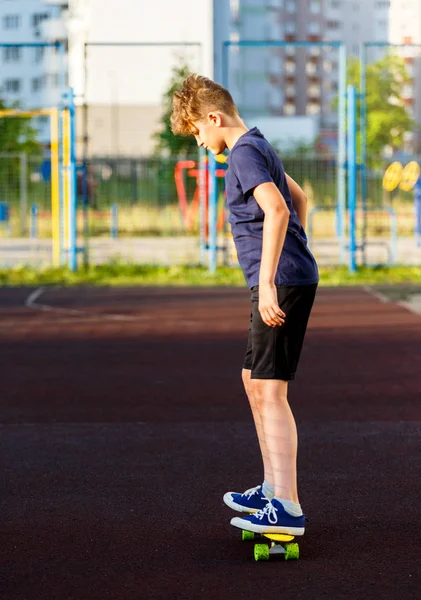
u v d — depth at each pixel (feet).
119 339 50.26
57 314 60.13
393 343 48.19
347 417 32.96
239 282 76.69
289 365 20.47
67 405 35.19
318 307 62.08
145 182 161.07
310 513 22.98
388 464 27.20
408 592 18.15
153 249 109.60
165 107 155.43
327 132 313.53
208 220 90.43
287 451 20.34
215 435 30.58
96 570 19.43
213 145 21.01
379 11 532.32
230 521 21.85
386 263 89.15
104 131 293.23
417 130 313.73
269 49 433.07
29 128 158.20
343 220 86.94
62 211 89.35
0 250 110.42
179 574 19.17
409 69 498.28
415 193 113.80
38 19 360.69
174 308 62.28
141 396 36.55
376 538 21.21
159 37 293.02
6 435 30.91
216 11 90.17
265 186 19.65
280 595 18.06
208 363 43.29
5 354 46.09
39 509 23.48
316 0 522.88
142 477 26.11
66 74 84.48
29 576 19.13
